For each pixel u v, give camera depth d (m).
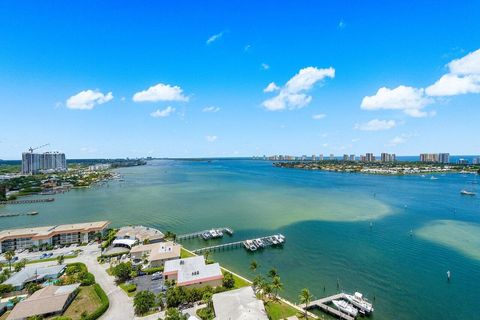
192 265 82.00
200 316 62.03
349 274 88.69
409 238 121.62
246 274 89.25
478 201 199.00
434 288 79.94
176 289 68.19
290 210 174.38
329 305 71.75
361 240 119.56
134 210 181.88
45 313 60.66
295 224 144.00
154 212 175.25
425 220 149.50
